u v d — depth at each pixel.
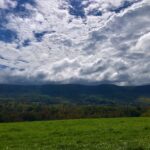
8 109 167.12
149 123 49.25
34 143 30.84
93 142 28.80
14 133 41.47
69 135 36.94
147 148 21.95
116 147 23.22
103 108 165.88
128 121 55.75
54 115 154.75
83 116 155.62
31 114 153.25
